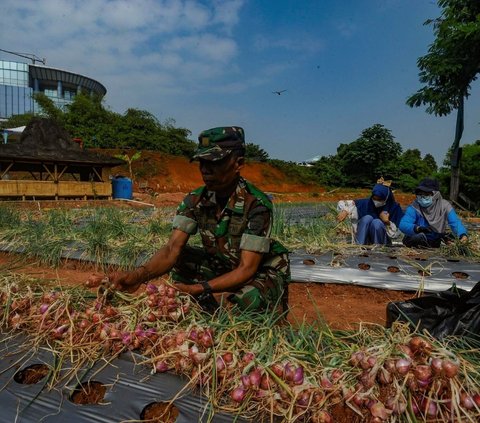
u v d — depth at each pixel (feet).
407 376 4.66
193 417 5.16
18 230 20.70
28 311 7.66
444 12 50.03
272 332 6.53
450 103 51.60
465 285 13.34
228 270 9.38
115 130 105.70
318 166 131.54
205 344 5.96
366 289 13.74
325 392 5.01
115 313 7.00
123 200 55.67
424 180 18.34
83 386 5.88
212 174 7.65
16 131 82.48
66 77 326.44
